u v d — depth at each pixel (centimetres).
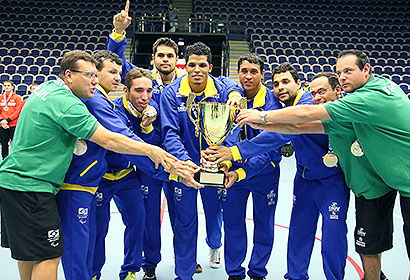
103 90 285
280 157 320
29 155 233
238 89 310
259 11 1797
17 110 768
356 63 249
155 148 248
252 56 299
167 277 345
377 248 268
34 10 1709
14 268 355
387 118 240
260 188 314
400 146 246
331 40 1627
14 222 230
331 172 289
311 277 344
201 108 271
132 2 1820
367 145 253
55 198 258
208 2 1827
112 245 415
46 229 231
